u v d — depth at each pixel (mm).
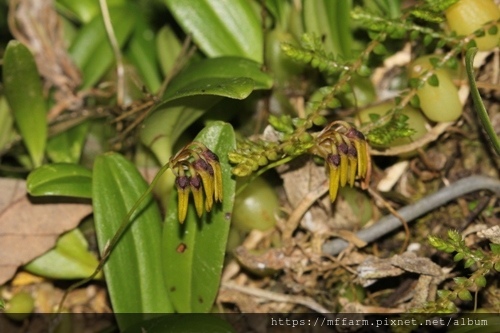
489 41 745
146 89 783
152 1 846
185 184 706
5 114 803
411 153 758
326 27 765
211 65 753
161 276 743
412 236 764
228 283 766
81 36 815
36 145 785
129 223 741
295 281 761
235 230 762
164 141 758
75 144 798
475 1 741
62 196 762
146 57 831
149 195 746
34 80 772
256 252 758
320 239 756
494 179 755
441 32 753
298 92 780
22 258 759
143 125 753
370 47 740
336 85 735
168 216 739
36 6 809
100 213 735
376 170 762
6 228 761
